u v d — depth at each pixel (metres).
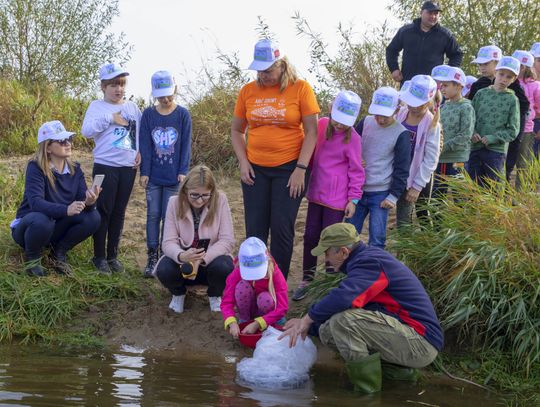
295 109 5.91
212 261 6.04
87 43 13.53
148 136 6.76
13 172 8.99
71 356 5.48
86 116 6.70
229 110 10.45
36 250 6.45
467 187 6.29
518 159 8.53
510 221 5.89
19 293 6.14
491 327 5.55
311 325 5.47
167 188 6.81
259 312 5.66
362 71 11.07
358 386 5.02
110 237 6.84
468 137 6.92
